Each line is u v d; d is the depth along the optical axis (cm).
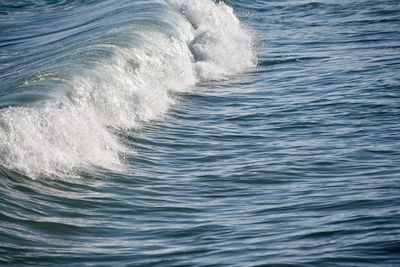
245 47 7606
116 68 5478
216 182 4056
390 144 4703
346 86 6212
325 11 10112
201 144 4794
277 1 10956
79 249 3041
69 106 4534
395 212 3394
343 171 4194
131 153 4472
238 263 2869
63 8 9419
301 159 4441
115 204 3634
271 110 5609
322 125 5200
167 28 6975
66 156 4000
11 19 9044
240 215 3500
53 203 3525
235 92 6169
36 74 5106
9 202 3406
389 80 6319
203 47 7088
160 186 3959
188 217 3488
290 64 7131
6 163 3722
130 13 7631
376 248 2969
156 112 5384
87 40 6419
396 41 8019
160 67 6144
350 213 3416
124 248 3069
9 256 2906
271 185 3994
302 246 3027
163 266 2884
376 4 10269
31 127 3956
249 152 4638
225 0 10506
